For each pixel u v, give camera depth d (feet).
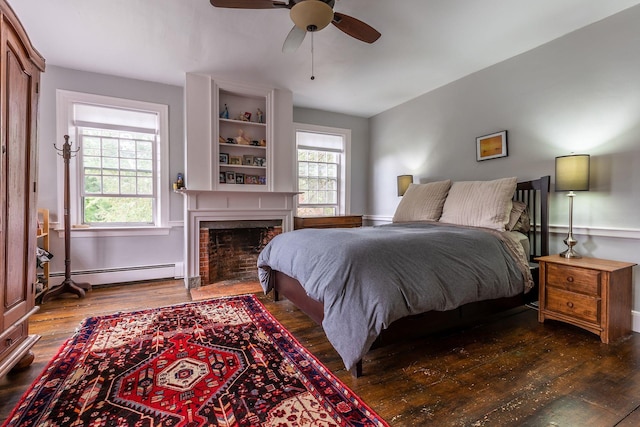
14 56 5.23
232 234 13.62
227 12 7.79
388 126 15.78
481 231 8.17
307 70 11.23
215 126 12.02
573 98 8.62
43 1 7.31
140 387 5.22
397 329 5.99
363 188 17.29
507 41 9.13
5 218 5.03
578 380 5.50
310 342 7.06
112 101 11.67
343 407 4.75
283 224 13.70
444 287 6.18
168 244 12.84
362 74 11.54
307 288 6.25
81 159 11.57
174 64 10.79
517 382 5.45
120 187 12.21
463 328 7.91
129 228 12.07
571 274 7.52
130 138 12.33
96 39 9.08
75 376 5.55
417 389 5.24
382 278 5.58
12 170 5.24
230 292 11.12
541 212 9.04
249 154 13.32
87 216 11.80
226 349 6.63
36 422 4.36
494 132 10.68
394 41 9.12
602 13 7.78
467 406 4.80
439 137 12.89
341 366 6.00
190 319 8.39
